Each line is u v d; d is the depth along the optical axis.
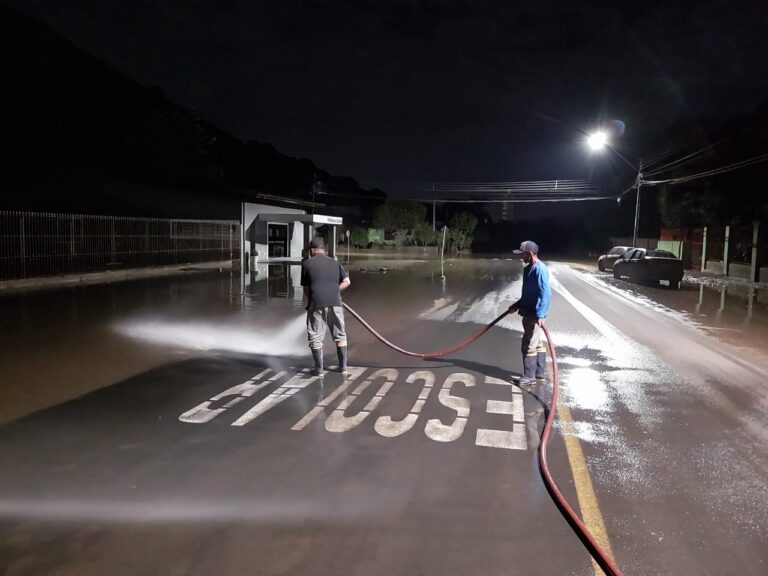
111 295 15.91
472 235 72.25
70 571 3.48
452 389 7.48
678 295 20.44
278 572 3.49
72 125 29.28
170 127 31.00
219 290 17.91
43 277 18.28
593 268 38.69
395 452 5.35
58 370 8.06
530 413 6.58
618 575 3.46
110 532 3.91
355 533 3.93
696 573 3.57
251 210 32.16
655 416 6.55
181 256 26.39
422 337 11.12
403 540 3.85
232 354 9.29
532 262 7.69
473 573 3.51
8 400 6.77
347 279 8.20
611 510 4.31
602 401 7.10
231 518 4.11
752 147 31.86
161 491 4.51
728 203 33.78
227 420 6.18
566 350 10.16
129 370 8.20
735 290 23.05
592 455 5.36
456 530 3.98
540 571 3.53
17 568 3.51
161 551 3.70
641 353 10.01
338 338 8.11
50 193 24.91
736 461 5.29
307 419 6.23
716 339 11.54
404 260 44.47
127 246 22.80
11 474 4.80
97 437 5.65
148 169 29.97
